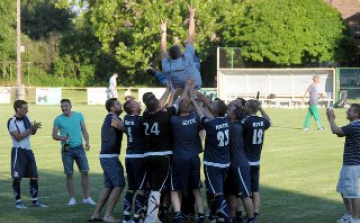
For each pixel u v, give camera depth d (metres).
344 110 94.50
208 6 128.25
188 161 25.67
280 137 59.62
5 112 89.69
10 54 149.38
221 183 25.73
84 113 88.19
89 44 151.75
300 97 105.56
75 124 31.70
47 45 155.38
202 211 26.09
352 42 121.44
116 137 27.97
